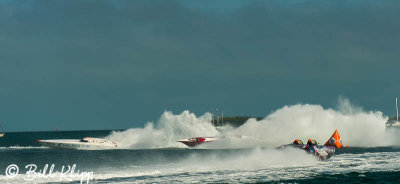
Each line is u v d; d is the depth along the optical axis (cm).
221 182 3678
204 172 4216
